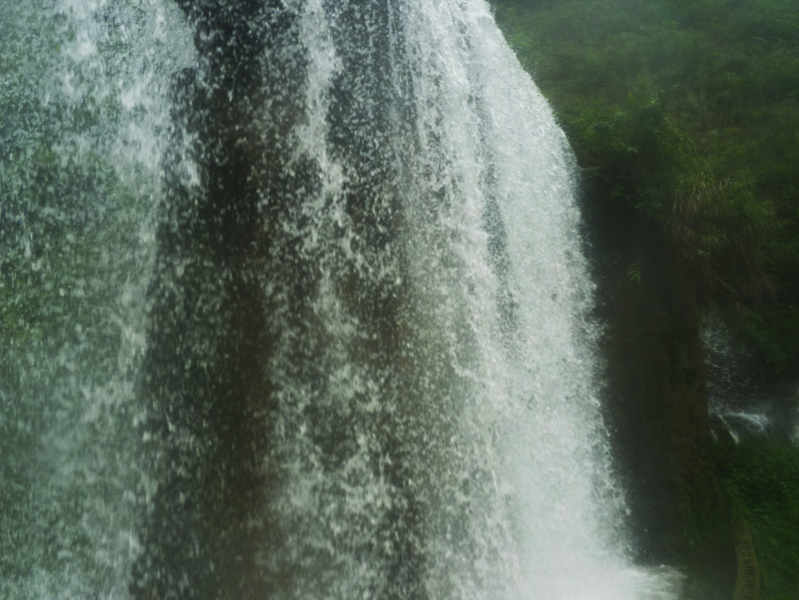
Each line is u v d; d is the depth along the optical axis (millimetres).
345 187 4535
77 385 4832
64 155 5262
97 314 4906
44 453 4832
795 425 7512
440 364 4676
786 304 8133
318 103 4566
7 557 4695
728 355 7676
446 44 5254
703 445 6078
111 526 4414
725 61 11625
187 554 4113
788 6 12812
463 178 5133
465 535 4531
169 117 4785
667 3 12883
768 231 8297
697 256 7219
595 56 10875
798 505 5883
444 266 4852
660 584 5242
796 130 10102
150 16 4941
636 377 6082
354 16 4727
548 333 5684
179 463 4270
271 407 4215
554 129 6340
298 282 4375
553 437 5391
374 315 4473
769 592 4949
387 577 4152
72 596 4418
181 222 4598
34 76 5383
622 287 6293
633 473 5801
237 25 4621
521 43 10766
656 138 6711
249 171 4500
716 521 5652
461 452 4664
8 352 5113
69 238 5188
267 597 3992
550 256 5906
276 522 4082
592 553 5363
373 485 4258
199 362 4367
